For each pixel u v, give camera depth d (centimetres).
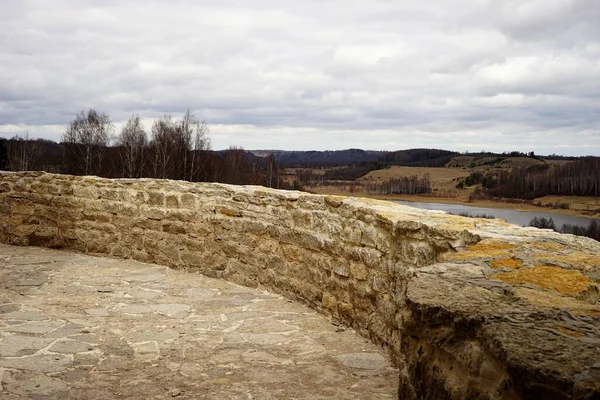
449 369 199
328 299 572
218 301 629
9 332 498
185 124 3353
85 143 3506
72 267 781
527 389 150
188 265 771
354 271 528
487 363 175
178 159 3278
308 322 555
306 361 448
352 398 378
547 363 151
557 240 317
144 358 445
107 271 762
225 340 496
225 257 730
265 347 479
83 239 881
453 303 204
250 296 652
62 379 396
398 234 444
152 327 527
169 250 794
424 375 214
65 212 896
